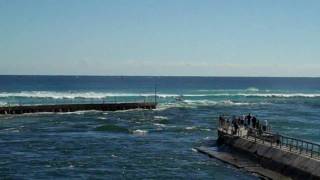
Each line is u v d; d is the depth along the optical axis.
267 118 91.31
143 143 59.16
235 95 162.38
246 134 51.75
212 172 43.03
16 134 65.69
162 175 42.31
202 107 116.31
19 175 41.94
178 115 95.25
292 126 78.12
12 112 93.75
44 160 48.19
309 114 101.31
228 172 42.81
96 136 64.62
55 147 55.50
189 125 77.94
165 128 73.69
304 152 40.81
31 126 75.00
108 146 56.69
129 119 86.50
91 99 130.88
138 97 139.25
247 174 41.72
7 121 82.19
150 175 42.31
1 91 170.12
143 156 50.66
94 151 53.41
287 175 39.47
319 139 63.31
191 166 45.62
